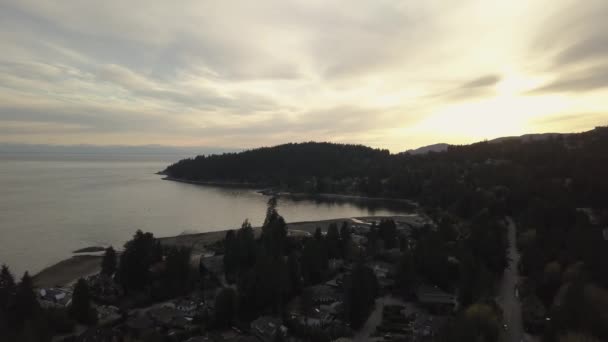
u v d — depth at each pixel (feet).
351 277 229.04
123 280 263.90
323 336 191.72
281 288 233.76
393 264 316.40
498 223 368.89
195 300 239.91
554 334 181.27
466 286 226.99
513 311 217.97
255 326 203.31
